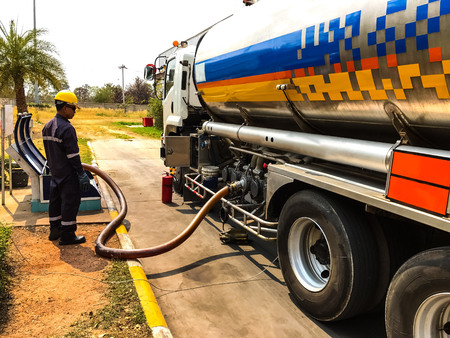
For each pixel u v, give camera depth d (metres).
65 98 4.40
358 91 2.86
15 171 7.49
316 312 3.17
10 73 17.45
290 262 3.49
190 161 6.84
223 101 5.32
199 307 3.47
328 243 3.01
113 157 13.26
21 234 4.88
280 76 3.65
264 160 4.85
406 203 2.32
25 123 6.92
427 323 2.26
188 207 6.95
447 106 2.32
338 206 2.97
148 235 5.40
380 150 2.79
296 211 3.38
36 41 17.66
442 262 2.10
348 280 2.84
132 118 39.59
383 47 2.50
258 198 4.76
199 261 4.52
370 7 2.59
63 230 4.54
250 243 5.15
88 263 4.09
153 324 2.95
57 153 4.41
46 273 3.82
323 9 3.06
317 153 3.53
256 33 4.03
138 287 3.56
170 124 7.78
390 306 2.43
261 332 3.09
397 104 2.62
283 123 4.44
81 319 3.01
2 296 3.29
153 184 8.96
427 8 2.20
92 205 6.09
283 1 3.73
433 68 2.25
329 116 3.43
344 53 2.82
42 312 3.10
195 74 5.95
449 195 2.04
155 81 9.03
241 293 3.75
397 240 2.93
